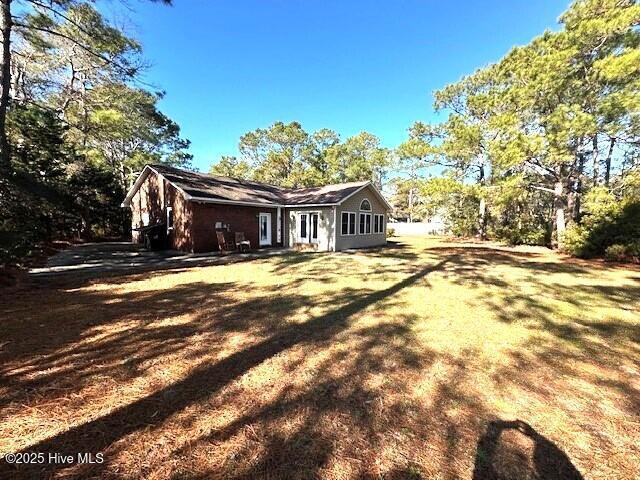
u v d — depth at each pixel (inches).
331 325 179.3
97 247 624.4
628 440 86.8
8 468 72.4
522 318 196.5
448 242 886.4
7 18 384.8
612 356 142.1
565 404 104.0
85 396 104.0
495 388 113.5
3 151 390.3
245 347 147.3
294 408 99.4
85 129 663.8
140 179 659.4
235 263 433.7
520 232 808.3
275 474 72.8
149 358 133.7
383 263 441.4
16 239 336.8
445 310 211.9
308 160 1379.2
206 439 84.4
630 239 469.4
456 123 781.3
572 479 72.6
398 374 123.3
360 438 85.8
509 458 79.0
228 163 1498.5
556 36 517.3
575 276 346.6
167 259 470.9
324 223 651.5
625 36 459.5
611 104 442.3
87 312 197.3
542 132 559.8
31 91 629.9
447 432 88.9
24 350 138.6
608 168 746.2
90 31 414.3
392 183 1772.9
